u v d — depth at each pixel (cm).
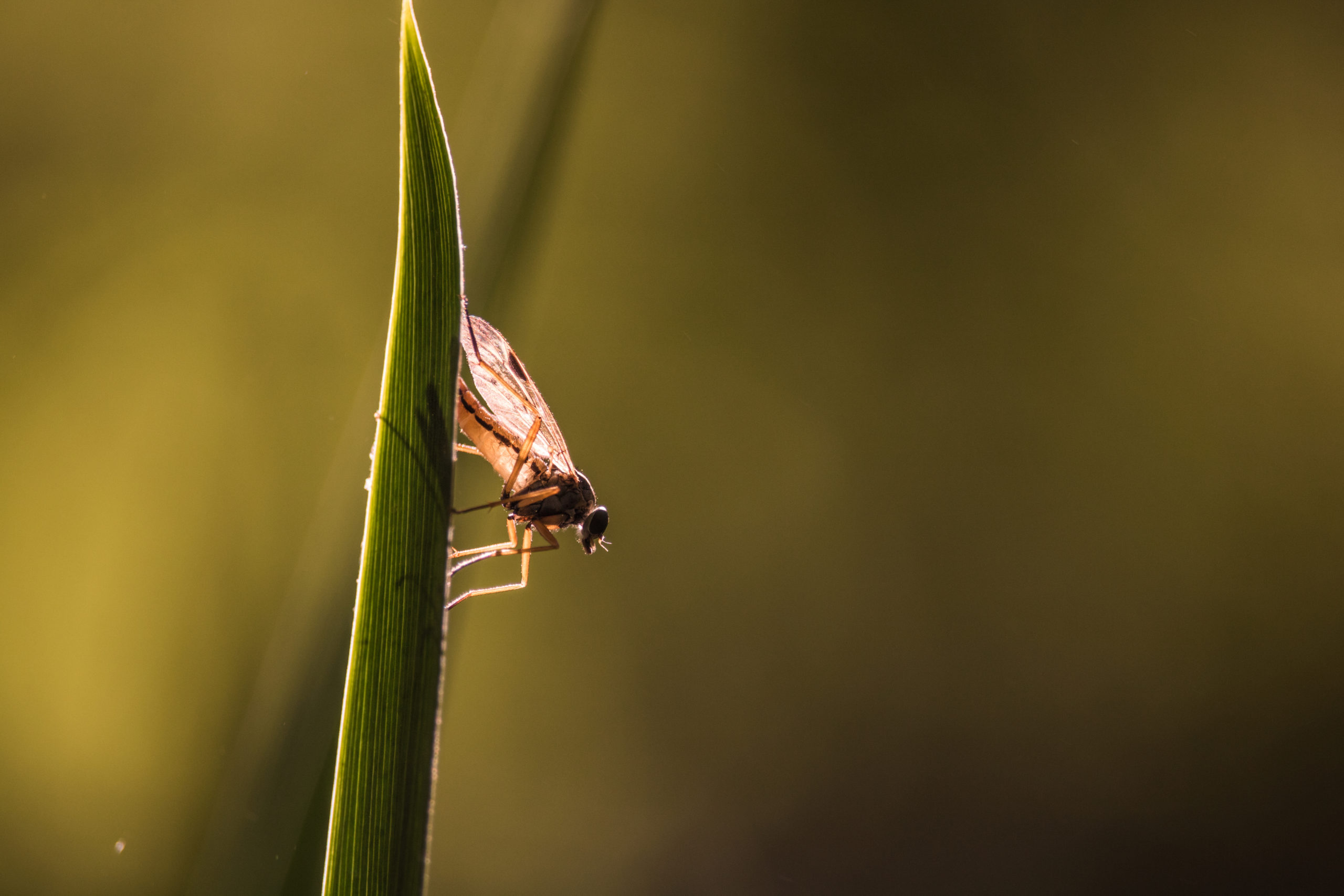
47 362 30
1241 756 31
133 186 32
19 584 28
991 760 31
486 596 31
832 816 29
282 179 33
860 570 34
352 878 17
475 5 34
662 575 33
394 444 18
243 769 19
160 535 29
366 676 17
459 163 19
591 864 28
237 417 31
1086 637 33
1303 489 34
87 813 26
